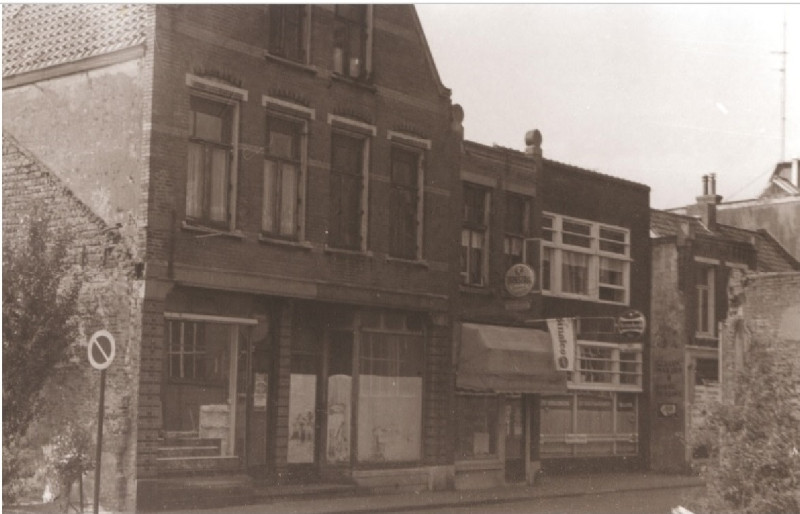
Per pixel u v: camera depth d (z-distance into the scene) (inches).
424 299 903.7
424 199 917.2
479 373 942.4
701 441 542.3
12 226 745.0
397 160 903.7
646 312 1225.4
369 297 851.4
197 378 726.5
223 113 754.2
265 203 780.6
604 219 1171.9
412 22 911.7
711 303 1294.3
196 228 712.4
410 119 904.9
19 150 751.1
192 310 723.4
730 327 962.7
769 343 572.4
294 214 802.2
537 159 1064.8
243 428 756.0
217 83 737.6
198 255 717.3
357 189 862.5
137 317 680.4
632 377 1219.2
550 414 1094.4
